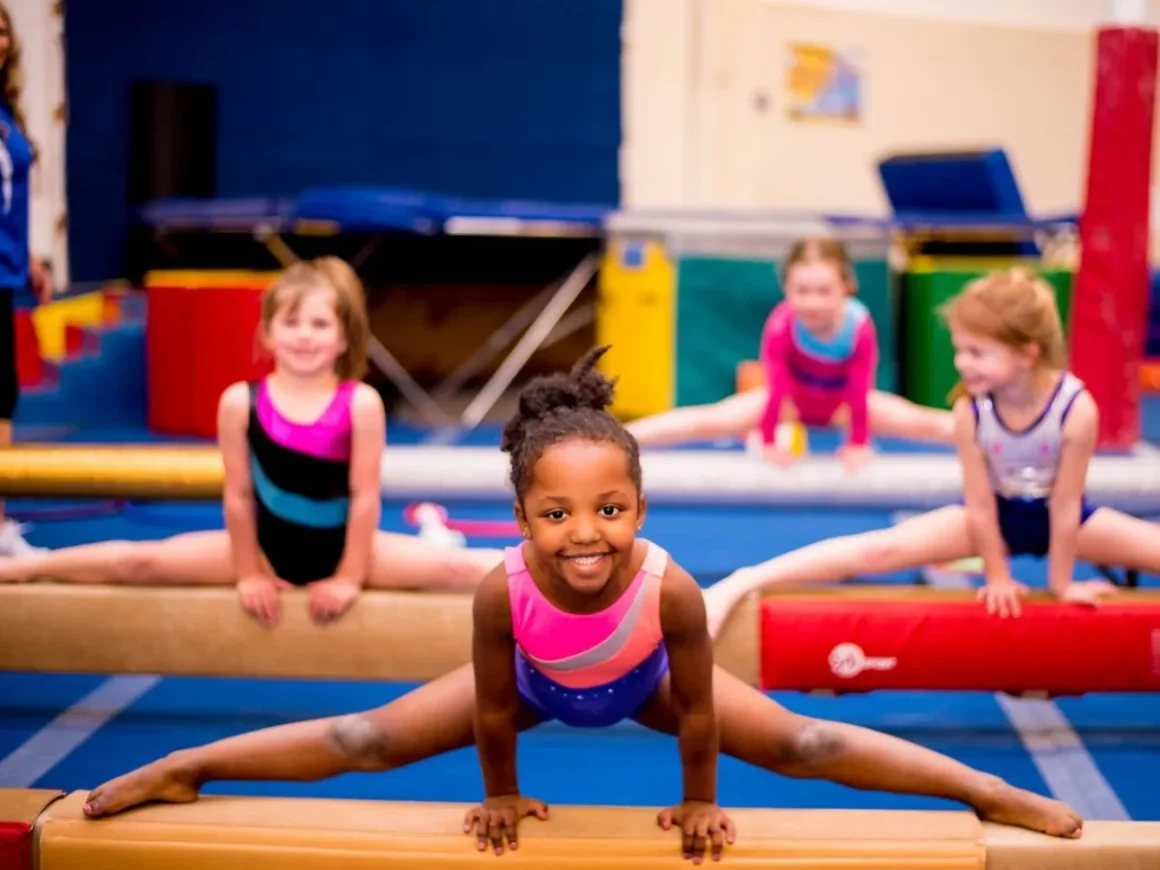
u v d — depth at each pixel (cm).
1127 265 593
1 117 392
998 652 272
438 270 768
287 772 212
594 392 185
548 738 295
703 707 190
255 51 895
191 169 834
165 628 278
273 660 278
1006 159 742
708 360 730
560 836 189
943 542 288
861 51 1012
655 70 952
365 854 189
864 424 400
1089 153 596
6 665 282
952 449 672
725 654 276
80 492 342
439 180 932
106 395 725
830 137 1015
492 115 932
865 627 273
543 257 748
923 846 189
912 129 1041
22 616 279
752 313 727
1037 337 264
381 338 868
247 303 650
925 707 318
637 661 193
